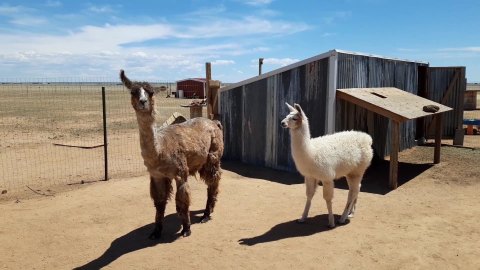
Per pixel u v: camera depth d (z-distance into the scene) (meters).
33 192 8.84
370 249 5.70
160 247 5.90
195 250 5.76
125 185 9.30
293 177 10.22
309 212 7.45
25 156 13.14
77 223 6.90
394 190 9.01
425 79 16.09
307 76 10.16
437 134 11.76
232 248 5.80
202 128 6.88
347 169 6.71
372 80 11.87
